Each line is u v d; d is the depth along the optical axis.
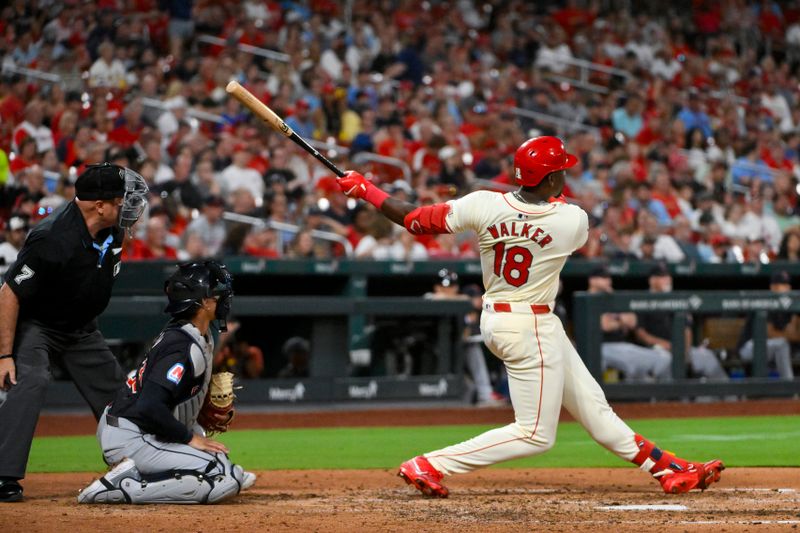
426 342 49.66
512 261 22.52
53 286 22.20
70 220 22.27
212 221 51.41
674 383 48.22
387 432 40.97
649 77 82.50
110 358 23.91
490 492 24.48
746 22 92.88
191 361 21.03
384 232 55.09
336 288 53.25
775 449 34.00
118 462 21.44
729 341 49.22
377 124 65.69
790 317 49.56
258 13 73.50
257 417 45.75
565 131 73.62
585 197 59.91
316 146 61.41
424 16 80.06
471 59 78.31
